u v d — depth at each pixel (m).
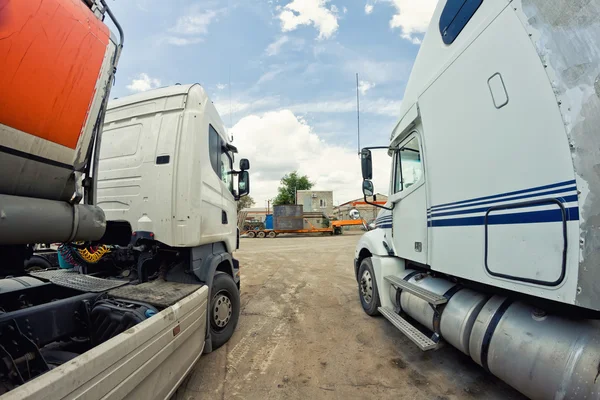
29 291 2.62
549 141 1.70
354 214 5.32
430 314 3.02
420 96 3.19
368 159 4.39
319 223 28.25
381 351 3.52
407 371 3.07
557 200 1.65
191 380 2.94
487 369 2.32
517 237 1.92
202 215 3.21
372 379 2.94
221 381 2.92
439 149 2.85
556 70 1.66
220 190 3.83
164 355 2.04
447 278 3.23
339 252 13.61
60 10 1.55
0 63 1.28
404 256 3.72
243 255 12.86
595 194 1.46
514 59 1.94
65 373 1.27
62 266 4.23
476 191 2.32
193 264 3.15
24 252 2.03
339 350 3.56
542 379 1.80
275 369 3.14
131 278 3.42
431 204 3.01
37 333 2.05
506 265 2.01
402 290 3.54
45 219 1.60
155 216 3.04
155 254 3.23
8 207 1.42
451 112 2.64
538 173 1.77
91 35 1.77
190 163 3.04
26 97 1.41
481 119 2.26
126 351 1.65
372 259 4.44
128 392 1.65
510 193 1.98
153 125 3.21
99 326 2.32
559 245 1.64
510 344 2.05
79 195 1.84
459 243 2.55
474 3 2.35
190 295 2.62
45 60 1.48
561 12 1.64
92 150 1.95
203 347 2.91
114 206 3.24
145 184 3.11
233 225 4.45
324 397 2.66
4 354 1.55
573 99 1.57
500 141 2.07
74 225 1.76
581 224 1.52
